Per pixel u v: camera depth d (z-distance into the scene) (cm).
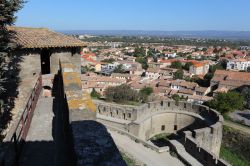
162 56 19550
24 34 1811
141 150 1853
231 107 5341
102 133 589
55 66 1861
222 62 15088
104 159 484
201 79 10788
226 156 3500
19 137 855
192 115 2661
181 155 1811
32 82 1698
